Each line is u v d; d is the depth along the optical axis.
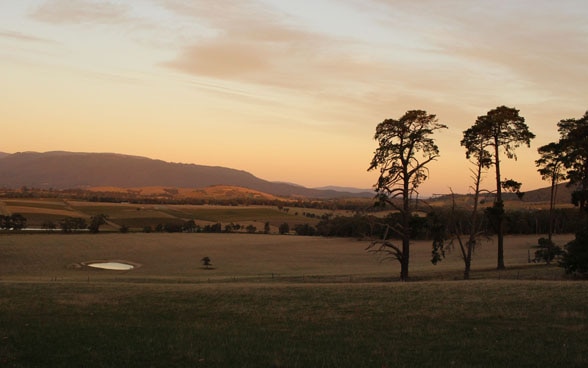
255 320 22.41
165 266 88.38
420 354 16.69
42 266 86.25
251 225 173.12
